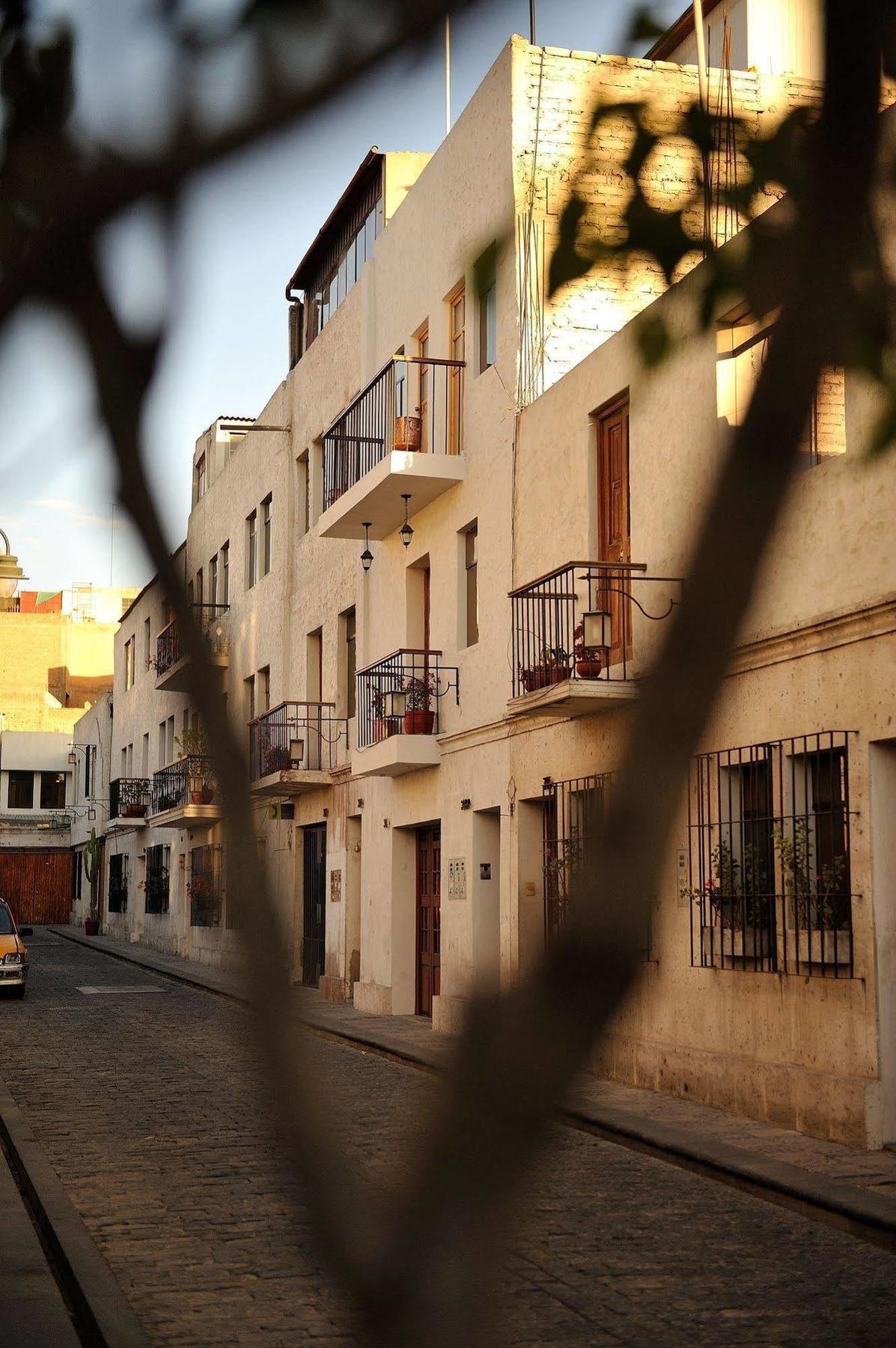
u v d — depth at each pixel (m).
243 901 0.85
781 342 0.89
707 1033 11.94
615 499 14.27
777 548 0.82
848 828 10.13
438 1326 0.81
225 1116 12.00
